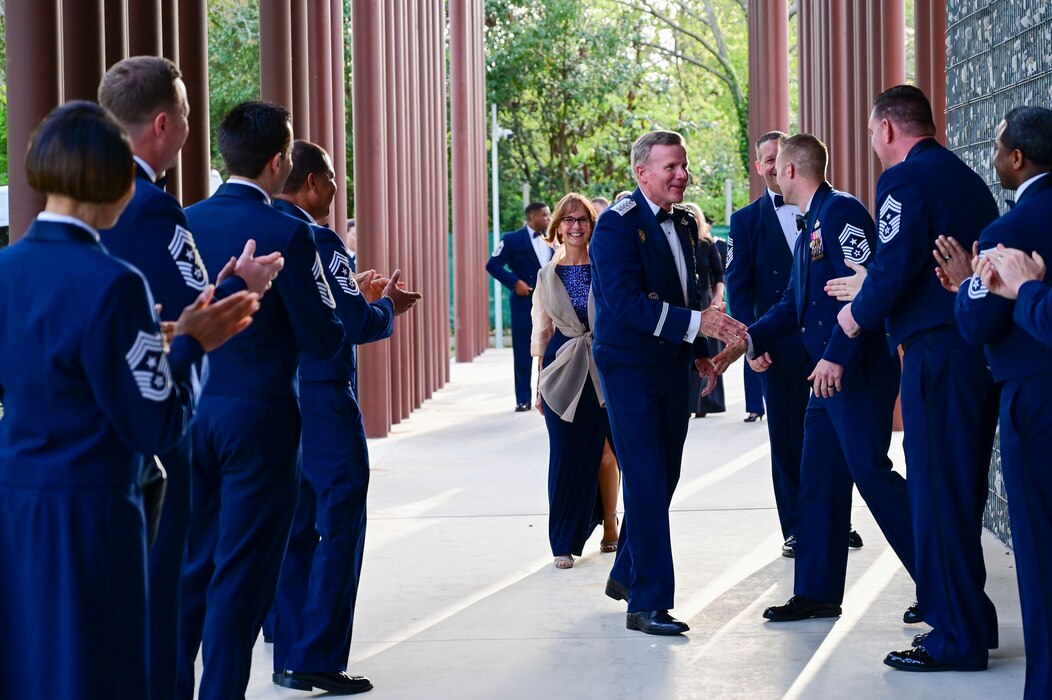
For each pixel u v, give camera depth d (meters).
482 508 6.99
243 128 3.46
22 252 2.41
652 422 4.57
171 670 3.06
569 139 27.83
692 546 5.93
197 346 2.57
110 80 3.04
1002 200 5.70
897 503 4.47
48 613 2.38
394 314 4.21
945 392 3.99
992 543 5.78
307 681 3.95
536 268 11.50
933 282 4.01
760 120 13.05
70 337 2.33
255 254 3.34
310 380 4.02
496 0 26.75
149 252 2.94
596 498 5.85
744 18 31.70
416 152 12.23
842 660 4.19
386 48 10.89
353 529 4.02
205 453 3.39
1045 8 5.15
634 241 4.57
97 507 2.40
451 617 4.85
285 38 7.02
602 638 4.52
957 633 4.02
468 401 12.66
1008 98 5.64
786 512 5.65
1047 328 3.18
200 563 3.51
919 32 7.85
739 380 14.66
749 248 5.92
